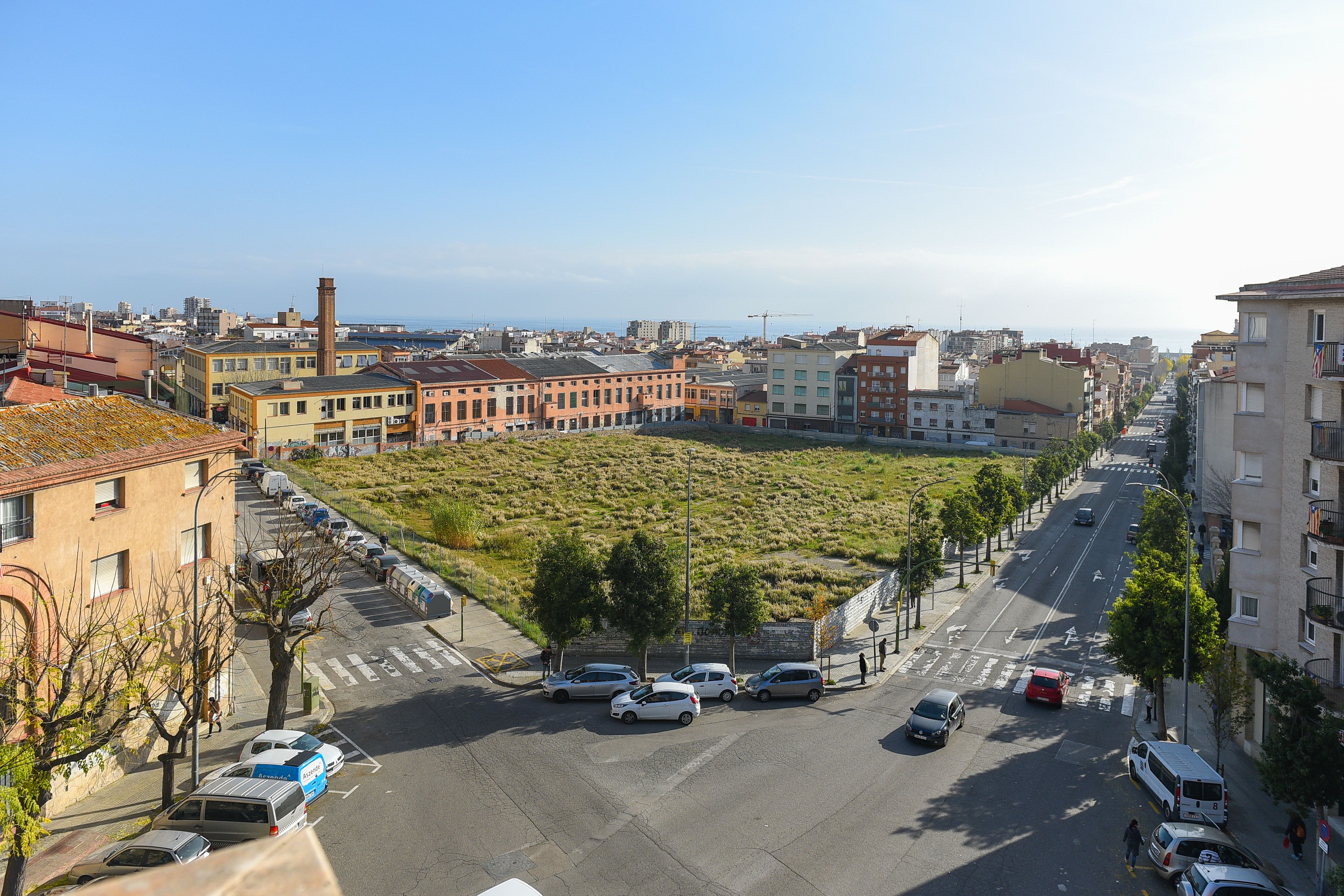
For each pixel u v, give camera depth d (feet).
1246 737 115.85
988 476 231.71
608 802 94.38
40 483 87.97
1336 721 85.15
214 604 114.11
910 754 110.93
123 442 101.76
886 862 83.15
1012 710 130.11
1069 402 451.94
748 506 292.20
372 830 87.40
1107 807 97.30
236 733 113.29
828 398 501.15
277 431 328.49
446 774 101.19
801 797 97.04
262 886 8.88
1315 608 97.81
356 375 380.17
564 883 78.13
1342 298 97.91
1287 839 89.61
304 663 126.93
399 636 155.02
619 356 523.29
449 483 307.37
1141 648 117.08
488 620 164.35
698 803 94.79
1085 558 239.50
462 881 78.28
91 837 85.15
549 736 113.60
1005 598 199.82
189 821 82.53
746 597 142.82
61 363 193.57
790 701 132.26
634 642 135.23
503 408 414.00
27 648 84.02
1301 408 103.65
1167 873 80.79
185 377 404.77
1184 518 189.98
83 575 94.07
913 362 483.51
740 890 77.61
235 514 120.16
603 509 282.97
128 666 86.48
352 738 112.06
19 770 71.10
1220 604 143.02
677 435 481.05
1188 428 380.78
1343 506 97.60
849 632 172.14
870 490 325.62
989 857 85.05
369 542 218.18
